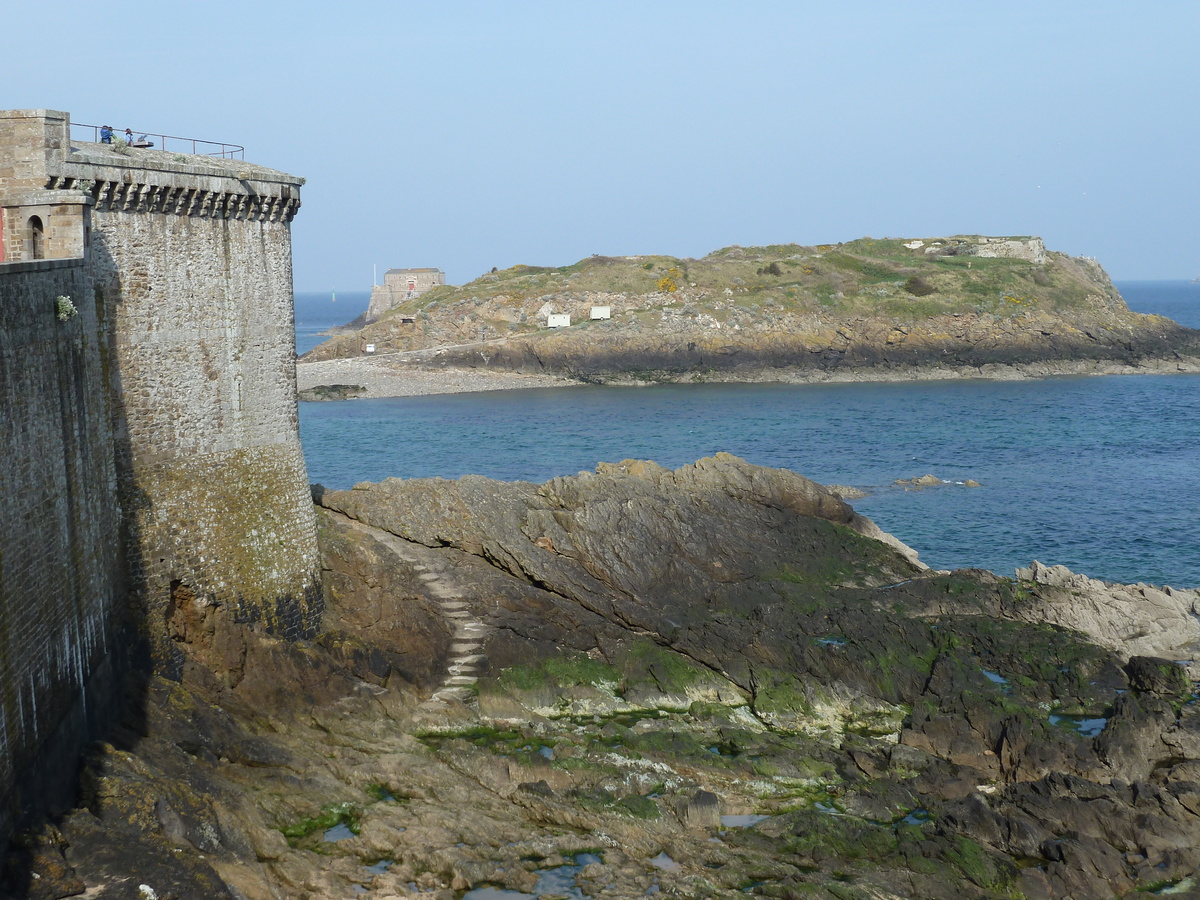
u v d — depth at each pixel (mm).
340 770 28016
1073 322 159875
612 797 28109
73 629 22969
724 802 28656
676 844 26312
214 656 30500
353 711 31594
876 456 89625
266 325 33594
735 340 152000
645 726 33875
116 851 20078
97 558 25672
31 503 20516
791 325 155125
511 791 28281
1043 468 83875
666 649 38562
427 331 159750
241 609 32125
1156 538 61125
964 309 157875
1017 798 28938
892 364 152000
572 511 45031
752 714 35500
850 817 27906
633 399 131625
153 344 29734
